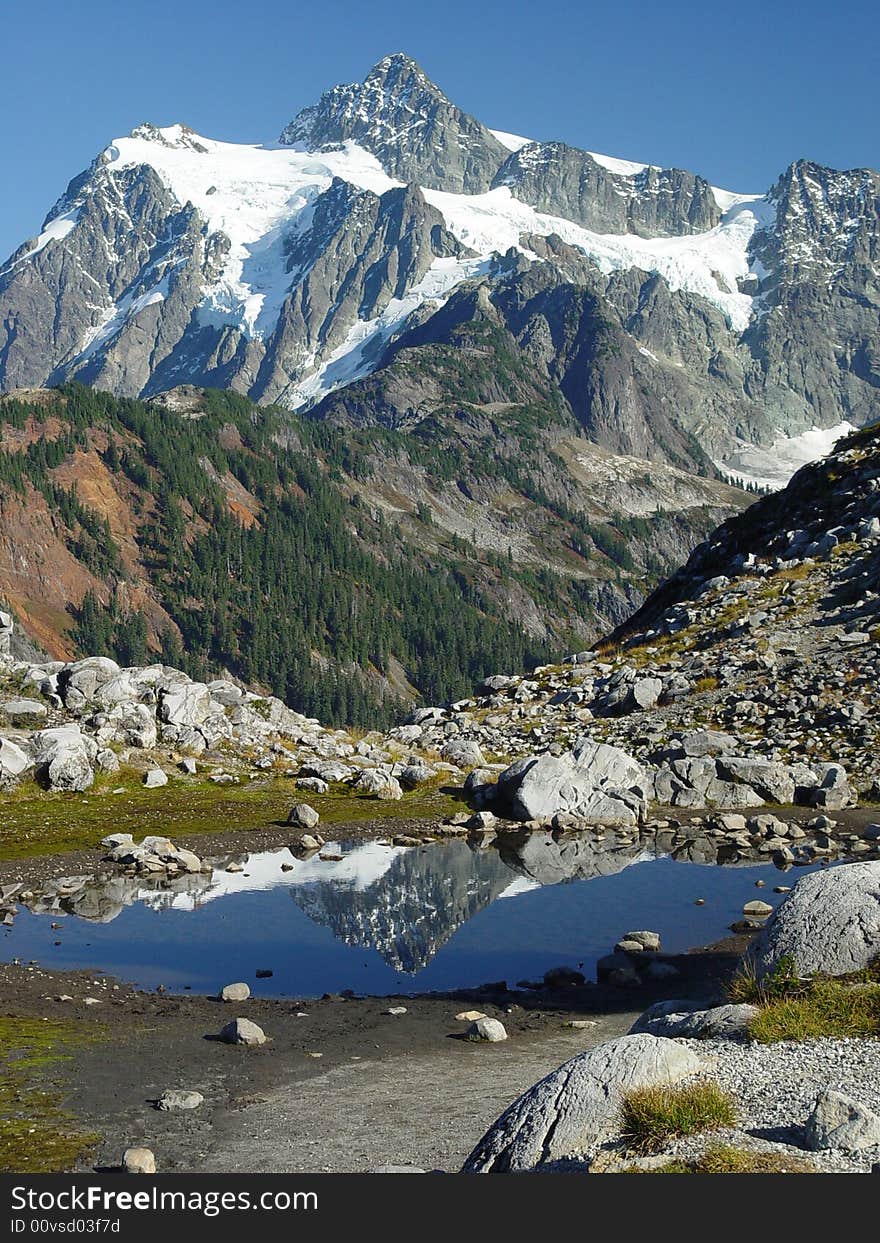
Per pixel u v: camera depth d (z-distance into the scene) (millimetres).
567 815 41000
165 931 27422
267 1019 20688
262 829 40062
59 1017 20594
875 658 51625
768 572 68500
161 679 56219
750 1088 13047
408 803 44531
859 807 41188
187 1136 14742
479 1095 16234
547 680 66312
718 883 31734
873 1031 14516
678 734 49625
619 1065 13047
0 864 34562
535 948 25734
